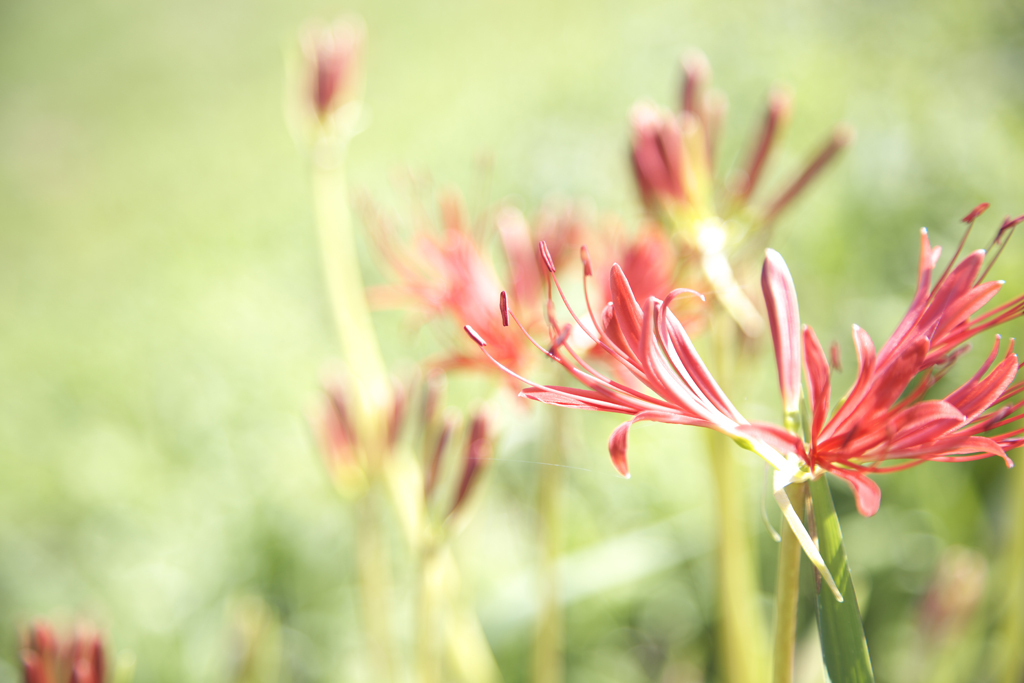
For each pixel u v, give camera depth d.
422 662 0.71
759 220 0.71
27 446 2.24
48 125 7.87
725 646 0.76
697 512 1.18
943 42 2.17
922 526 1.07
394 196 2.41
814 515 0.55
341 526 1.41
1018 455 0.80
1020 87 1.85
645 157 0.70
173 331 2.75
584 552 1.08
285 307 2.48
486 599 1.16
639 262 0.68
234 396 2.05
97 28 9.71
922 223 1.49
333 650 1.24
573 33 4.23
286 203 3.66
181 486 1.76
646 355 0.54
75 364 2.81
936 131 1.71
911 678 0.90
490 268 0.73
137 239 4.65
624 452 0.54
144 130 7.17
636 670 1.14
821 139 1.88
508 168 2.44
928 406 0.52
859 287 1.43
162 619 1.34
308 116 0.89
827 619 0.54
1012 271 1.22
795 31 2.58
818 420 0.54
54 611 1.45
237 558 1.43
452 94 4.24
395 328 1.91
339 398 0.81
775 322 0.55
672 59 2.79
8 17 10.66
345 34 0.89
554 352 0.57
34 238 5.70
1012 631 0.78
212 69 7.80
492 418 0.68
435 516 0.70
